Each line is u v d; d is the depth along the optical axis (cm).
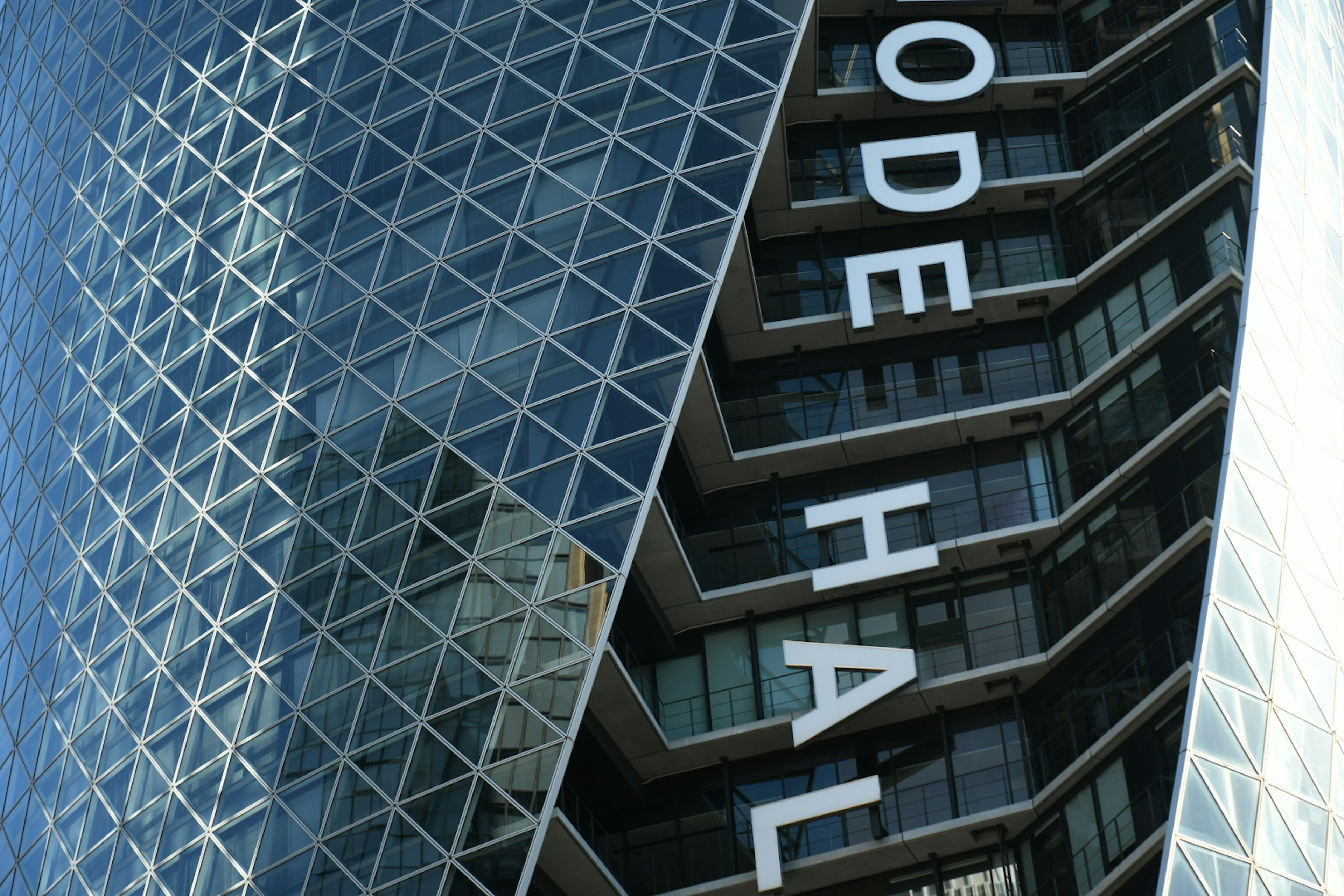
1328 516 5516
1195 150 6128
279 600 5828
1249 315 5391
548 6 6625
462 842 5041
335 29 7050
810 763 5616
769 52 6197
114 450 6762
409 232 6306
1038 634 5631
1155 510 5438
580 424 5591
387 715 5372
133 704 6075
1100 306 6150
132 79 7750
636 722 5444
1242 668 4869
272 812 5416
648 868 5541
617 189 6038
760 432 6241
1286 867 4675
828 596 5809
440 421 5816
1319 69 6825
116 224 7375
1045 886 5184
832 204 6450
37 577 6888
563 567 5353
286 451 6112
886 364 6331
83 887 5856
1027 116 6781
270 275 6575
